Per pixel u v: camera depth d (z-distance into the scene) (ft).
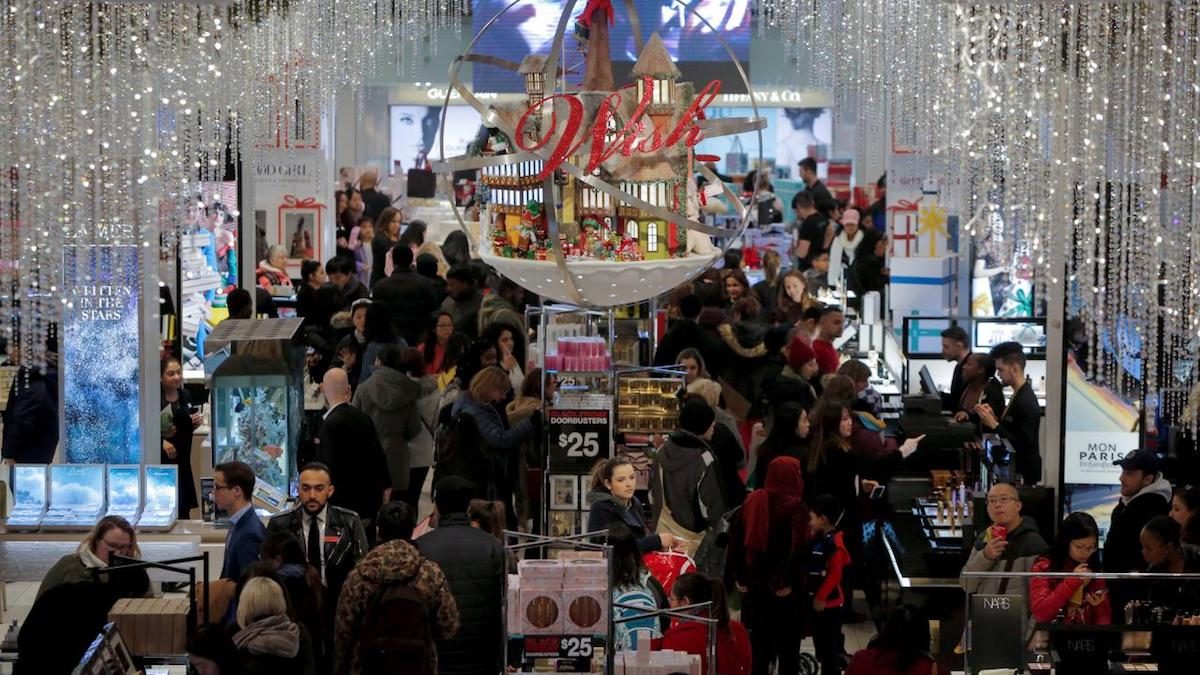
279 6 54.49
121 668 24.47
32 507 39.73
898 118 60.64
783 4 76.69
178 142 46.44
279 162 67.15
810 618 34.01
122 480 39.63
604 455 39.42
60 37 38.32
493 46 92.17
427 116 106.01
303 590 28.71
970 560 33.04
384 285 57.36
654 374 45.11
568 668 25.63
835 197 104.12
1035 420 41.81
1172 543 30.14
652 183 31.83
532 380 43.70
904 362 52.85
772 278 70.03
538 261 31.50
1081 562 31.65
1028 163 42.01
